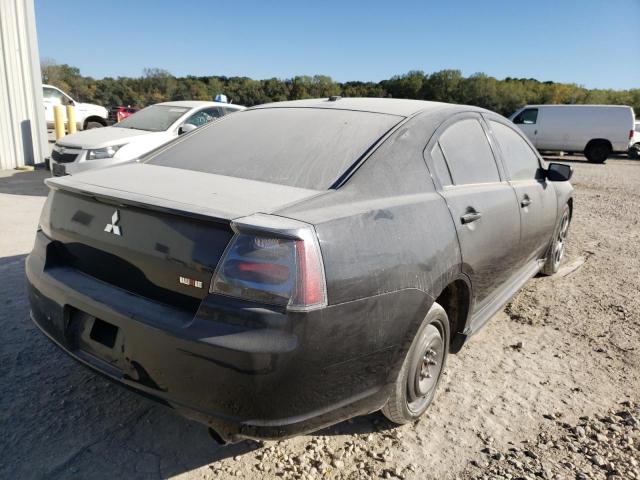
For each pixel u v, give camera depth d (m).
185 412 1.84
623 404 2.84
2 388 2.67
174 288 1.87
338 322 1.83
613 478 2.23
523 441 2.49
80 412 2.52
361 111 2.83
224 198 2.00
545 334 3.70
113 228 2.04
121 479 2.11
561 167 3.97
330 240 1.86
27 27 10.33
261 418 1.75
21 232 5.58
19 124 10.51
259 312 1.71
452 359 3.27
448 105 3.12
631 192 11.34
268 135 2.74
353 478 2.19
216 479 2.14
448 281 2.45
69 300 2.12
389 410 2.38
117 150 7.67
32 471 2.11
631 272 5.22
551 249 4.66
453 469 2.27
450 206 2.54
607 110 19.31
